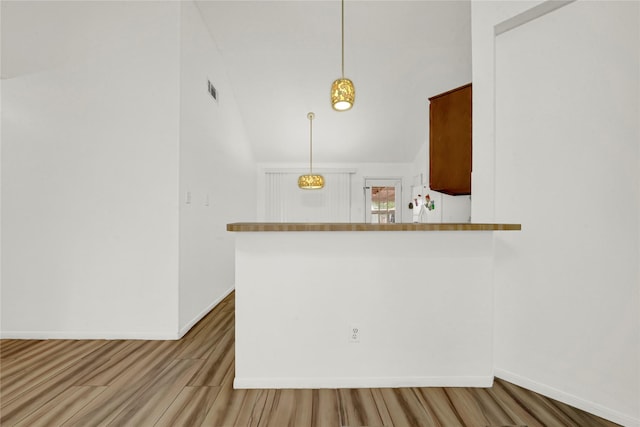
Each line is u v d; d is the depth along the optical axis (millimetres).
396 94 4227
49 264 2387
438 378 1682
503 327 1750
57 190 2385
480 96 1835
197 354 2078
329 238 1672
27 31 2316
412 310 1684
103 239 2385
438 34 3289
